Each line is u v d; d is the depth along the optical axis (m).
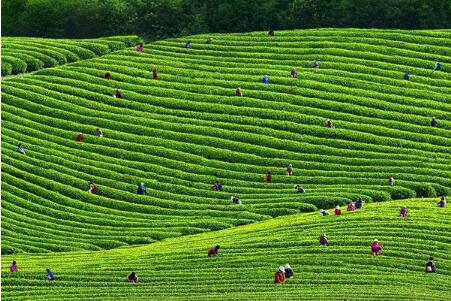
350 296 188.50
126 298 194.25
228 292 196.38
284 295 191.00
